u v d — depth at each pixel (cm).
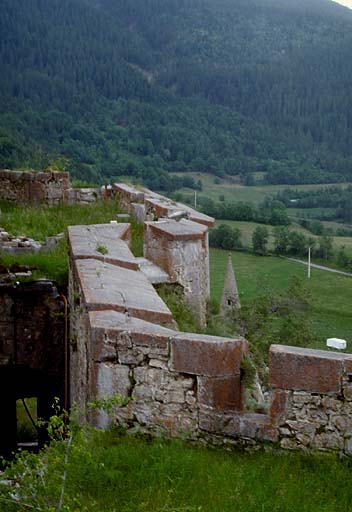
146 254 948
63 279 1102
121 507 430
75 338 775
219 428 505
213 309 1077
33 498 448
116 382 534
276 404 489
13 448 1332
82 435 507
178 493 438
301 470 466
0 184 1823
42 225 1424
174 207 1176
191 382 515
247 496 432
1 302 1084
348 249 5631
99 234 927
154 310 587
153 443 514
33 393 1305
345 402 471
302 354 480
